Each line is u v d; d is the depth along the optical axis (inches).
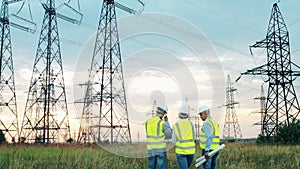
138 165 449.1
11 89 1662.2
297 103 1421.0
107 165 456.8
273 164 495.2
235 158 592.4
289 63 1449.3
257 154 660.7
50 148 759.1
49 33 1672.0
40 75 1636.3
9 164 483.2
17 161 493.7
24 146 897.5
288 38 1467.8
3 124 1604.3
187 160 328.5
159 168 323.6
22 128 1603.1
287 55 1457.9
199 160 333.4
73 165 485.7
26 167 478.6
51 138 1587.1
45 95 1612.9
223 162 524.1
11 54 1688.0
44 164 517.7
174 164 470.3
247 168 478.0
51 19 1683.1
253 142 1310.3
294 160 531.5
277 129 1278.3
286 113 1413.6
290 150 735.7
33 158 571.8
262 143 1216.8
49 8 1672.0
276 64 1449.3
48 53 1652.3
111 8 1263.5
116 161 462.3
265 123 1419.8
